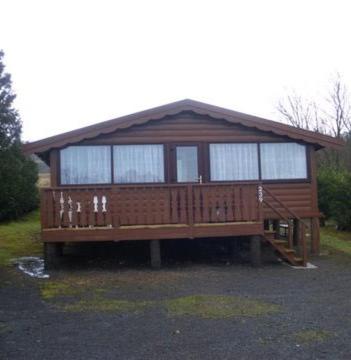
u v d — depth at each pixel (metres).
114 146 15.56
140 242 16.23
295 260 14.10
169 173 15.71
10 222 24.11
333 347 7.00
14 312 9.09
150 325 8.20
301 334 7.61
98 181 15.42
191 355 6.71
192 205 13.77
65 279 12.13
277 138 16.28
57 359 6.61
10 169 23.97
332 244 17.91
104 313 8.99
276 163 16.27
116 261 14.57
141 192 13.66
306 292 10.73
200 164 15.87
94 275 12.62
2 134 22.55
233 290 10.92
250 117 15.90
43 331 7.89
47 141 15.08
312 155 16.47
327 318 8.56
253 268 13.66
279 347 7.01
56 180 15.27
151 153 15.71
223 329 7.92
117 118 15.30
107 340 7.41
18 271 13.13
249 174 16.11
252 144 16.17
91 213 13.50
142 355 6.74
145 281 11.90
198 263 14.37
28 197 26.20
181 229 13.68
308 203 16.34
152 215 13.67
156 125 15.77
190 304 9.56
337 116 34.84
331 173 23.08
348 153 32.16
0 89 22.05
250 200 14.00
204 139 15.93
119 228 13.50
